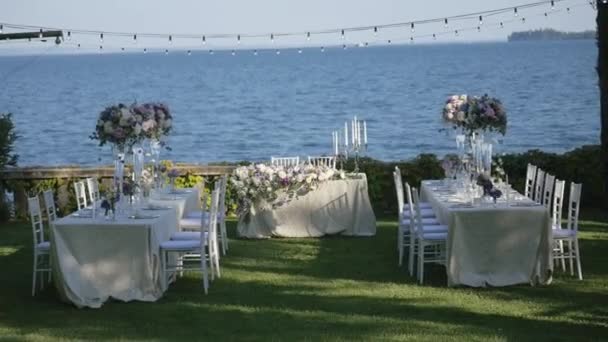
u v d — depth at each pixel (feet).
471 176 39.96
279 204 47.65
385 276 37.52
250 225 47.70
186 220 41.45
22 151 132.16
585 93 200.34
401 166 54.75
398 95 217.97
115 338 28.58
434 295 33.73
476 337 27.71
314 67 447.83
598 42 47.88
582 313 30.60
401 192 40.47
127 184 35.35
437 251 40.63
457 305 32.09
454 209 35.06
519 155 54.34
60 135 151.02
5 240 48.19
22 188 54.70
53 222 33.30
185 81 319.88
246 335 28.53
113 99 229.45
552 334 27.94
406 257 41.63
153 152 41.34
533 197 46.73
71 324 30.53
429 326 29.19
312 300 33.35
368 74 335.88
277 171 47.55
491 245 34.91
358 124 50.47
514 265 35.06
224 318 30.83
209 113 188.96
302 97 223.51
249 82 303.07
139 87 283.18
